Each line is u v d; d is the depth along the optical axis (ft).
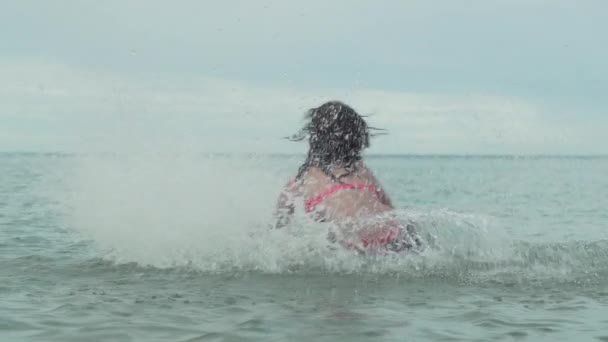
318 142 18.63
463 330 12.45
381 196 18.84
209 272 17.24
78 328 12.37
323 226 18.19
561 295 15.20
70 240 22.61
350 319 13.04
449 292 15.39
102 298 14.56
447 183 79.05
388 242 18.06
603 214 38.58
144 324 12.59
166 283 16.07
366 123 18.92
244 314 13.30
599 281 16.49
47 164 129.39
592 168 130.52
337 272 17.25
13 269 17.67
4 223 28.09
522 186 71.26
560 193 59.82
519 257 18.71
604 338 12.04
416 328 12.53
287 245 18.43
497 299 14.80
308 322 12.80
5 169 100.27
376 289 15.60
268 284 15.99
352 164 18.58
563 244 20.13
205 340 11.71
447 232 18.92
